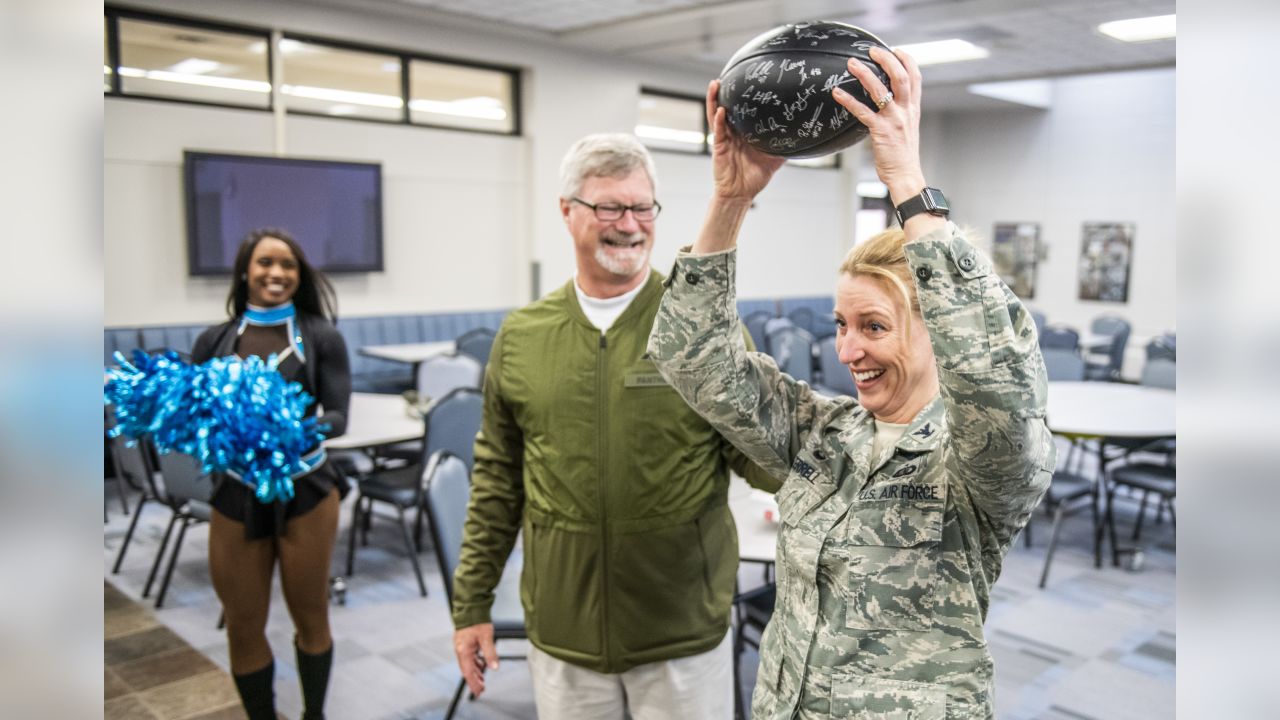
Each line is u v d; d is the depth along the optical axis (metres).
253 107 6.95
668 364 1.21
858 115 0.95
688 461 1.61
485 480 1.82
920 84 0.96
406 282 7.95
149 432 2.25
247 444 2.17
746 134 1.08
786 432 1.23
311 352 2.52
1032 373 0.90
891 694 1.00
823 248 12.09
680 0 6.92
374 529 4.78
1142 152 10.95
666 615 1.60
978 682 1.00
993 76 9.95
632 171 1.58
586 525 1.60
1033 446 0.91
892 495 1.05
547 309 1.71
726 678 1.71
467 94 8.29
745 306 11.12
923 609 1.02
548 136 8.71
